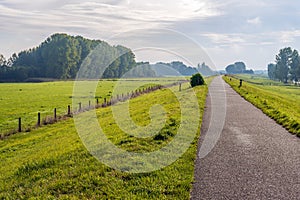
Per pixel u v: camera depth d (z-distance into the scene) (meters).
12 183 9.20
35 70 138.25
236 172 8.78
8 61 156.25
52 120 26.81
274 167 9.26
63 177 8.75
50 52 137.62
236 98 30.33
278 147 11.58
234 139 12.80
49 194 7.67
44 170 9.83
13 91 69.12
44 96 56.81
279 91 79.88
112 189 7.62
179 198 7.01
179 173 8.53
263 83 120.44
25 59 151.88
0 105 44.31
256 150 11.13
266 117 18.62
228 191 7.46
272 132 14.25
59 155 11.48
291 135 13.68
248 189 7.59
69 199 7.25
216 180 8.16
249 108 22.73
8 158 15.73
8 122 30.81
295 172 8.84
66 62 132.50
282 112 19.12
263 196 7.21
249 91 39.34
